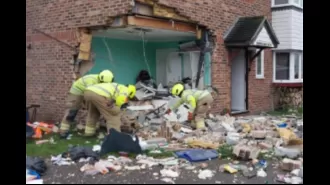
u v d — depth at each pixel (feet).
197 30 40.14
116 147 25.36
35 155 24.95
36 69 39.04
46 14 38.06
